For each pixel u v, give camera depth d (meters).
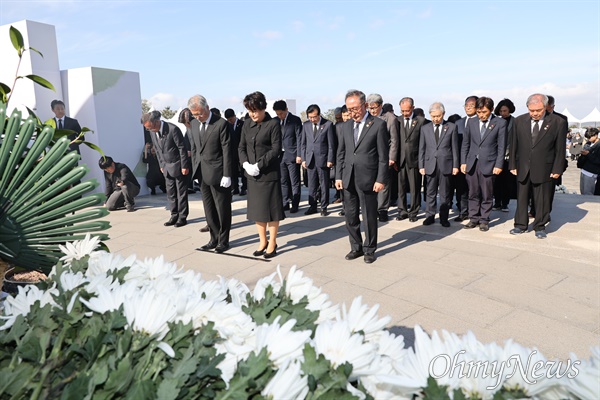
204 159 5.57
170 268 1.46
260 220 5.24
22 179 1.22
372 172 4.89
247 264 5.19
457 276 4.48
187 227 7.29
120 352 0.90
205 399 0.88
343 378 0.84
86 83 10.01
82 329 1.02
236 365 0.93
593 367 0.78
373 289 4.21
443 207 6.64
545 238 5.77
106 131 10.32
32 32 9.58
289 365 0.89
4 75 9.80
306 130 7.79
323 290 4.23
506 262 4.87
